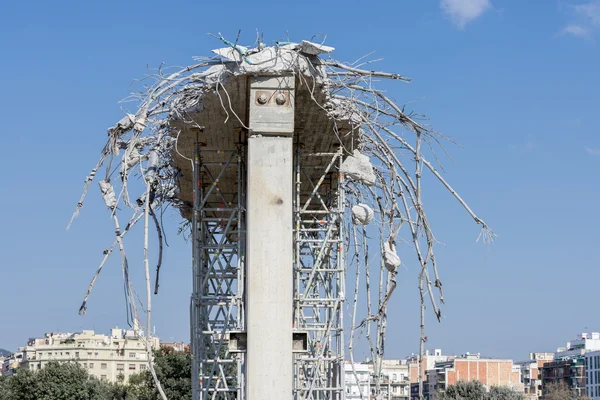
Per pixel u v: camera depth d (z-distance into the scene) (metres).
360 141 19.70
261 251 16.59
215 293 20.20
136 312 17.16
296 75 16.94
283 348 16.34
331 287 20.73
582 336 169.38
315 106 17.86
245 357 16.70
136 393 81.88
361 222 20.48
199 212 18.91
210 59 17.02
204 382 19.09
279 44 17.05
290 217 16.72
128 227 18.44
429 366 171.00
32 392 67.62
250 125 16.81
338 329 19.33
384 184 20.25
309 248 22.86
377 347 20.48
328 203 22.66
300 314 20.02
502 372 147.12
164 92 17.45
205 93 17.16
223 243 19.39
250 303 16.45
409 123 18.53
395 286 19.77
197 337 18.30
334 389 19.42
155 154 19.09
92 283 18.16
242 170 19.17
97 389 71.31
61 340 155.25
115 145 17.92
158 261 21.61
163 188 22.20
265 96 16.86
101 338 153.00
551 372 159.38
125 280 17.44
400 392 163.25
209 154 20.06
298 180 19.00
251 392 16.22
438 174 19.00
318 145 19.95
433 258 19.52
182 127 18.39
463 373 146.25
